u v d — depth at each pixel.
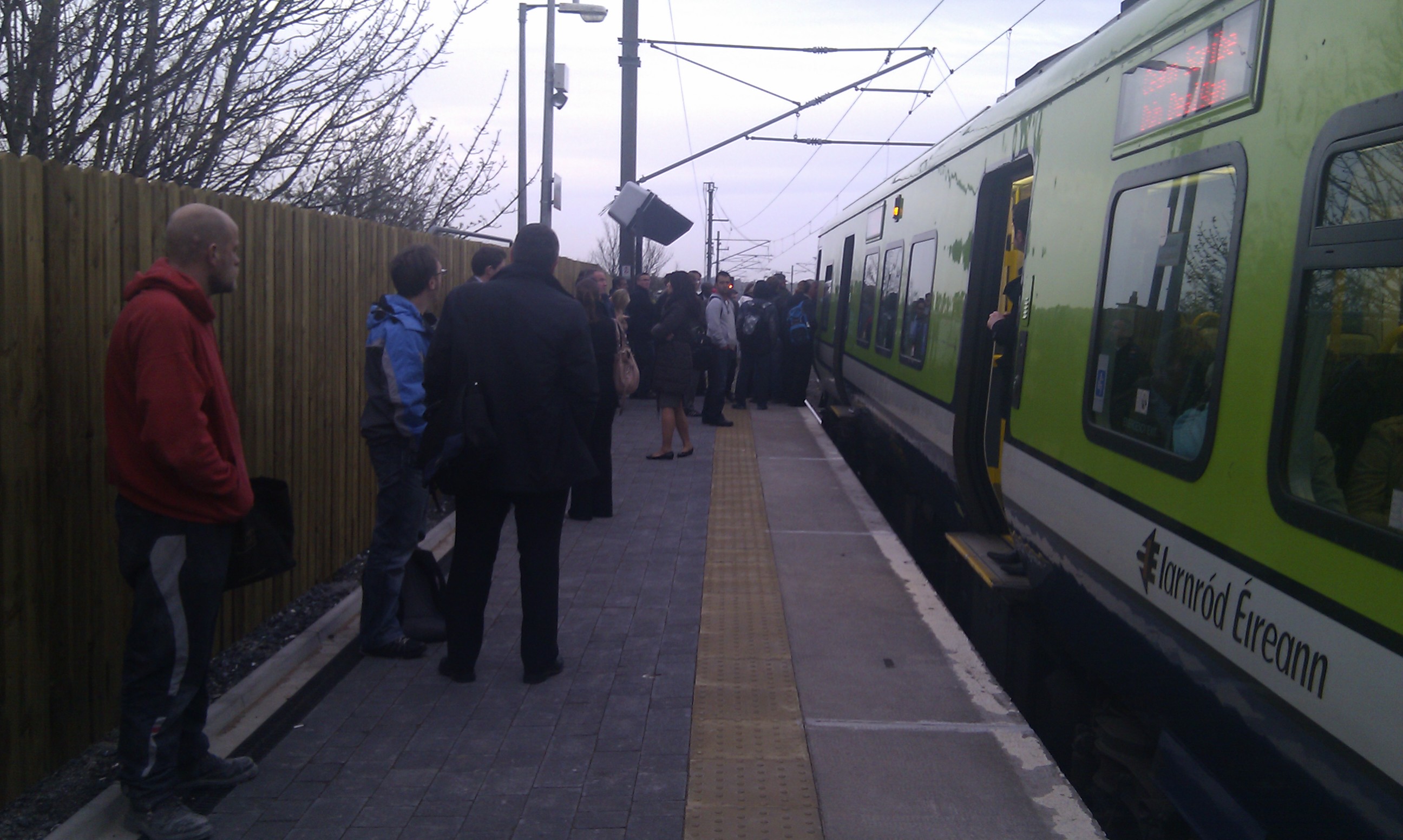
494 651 4.93
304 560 5.70
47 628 3.46
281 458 5.33
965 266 6.80
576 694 4.41
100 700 3.79
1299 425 2.73
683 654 4.90
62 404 3.52
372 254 6.65
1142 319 3.82
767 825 3.36
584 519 7.61
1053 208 4.97
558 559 4.54
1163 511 3.45
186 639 3.19
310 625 5.23
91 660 3.73
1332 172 2.71
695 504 8.20
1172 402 3.49
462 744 3.92
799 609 5.61
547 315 4.28
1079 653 4.31
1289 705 2.66
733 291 13.89
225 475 3.13
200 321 3.17
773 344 14.52
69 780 3.52
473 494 4.39
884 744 3.95
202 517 3.15
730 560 6.56
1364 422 2.47
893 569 6.38
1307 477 2.67
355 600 5.47
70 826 3.12
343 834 3.28
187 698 3.23
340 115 6.48
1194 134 3.54
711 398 12.50
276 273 5.21
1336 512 2.53
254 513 3.41
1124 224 4.09
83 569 3.66
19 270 3.27
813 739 4.00
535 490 4.28
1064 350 4.62
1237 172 3.20
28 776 3.40
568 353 4.31
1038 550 4.87
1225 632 3.00
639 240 15.27
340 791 3.55
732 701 4.35
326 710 4.21
